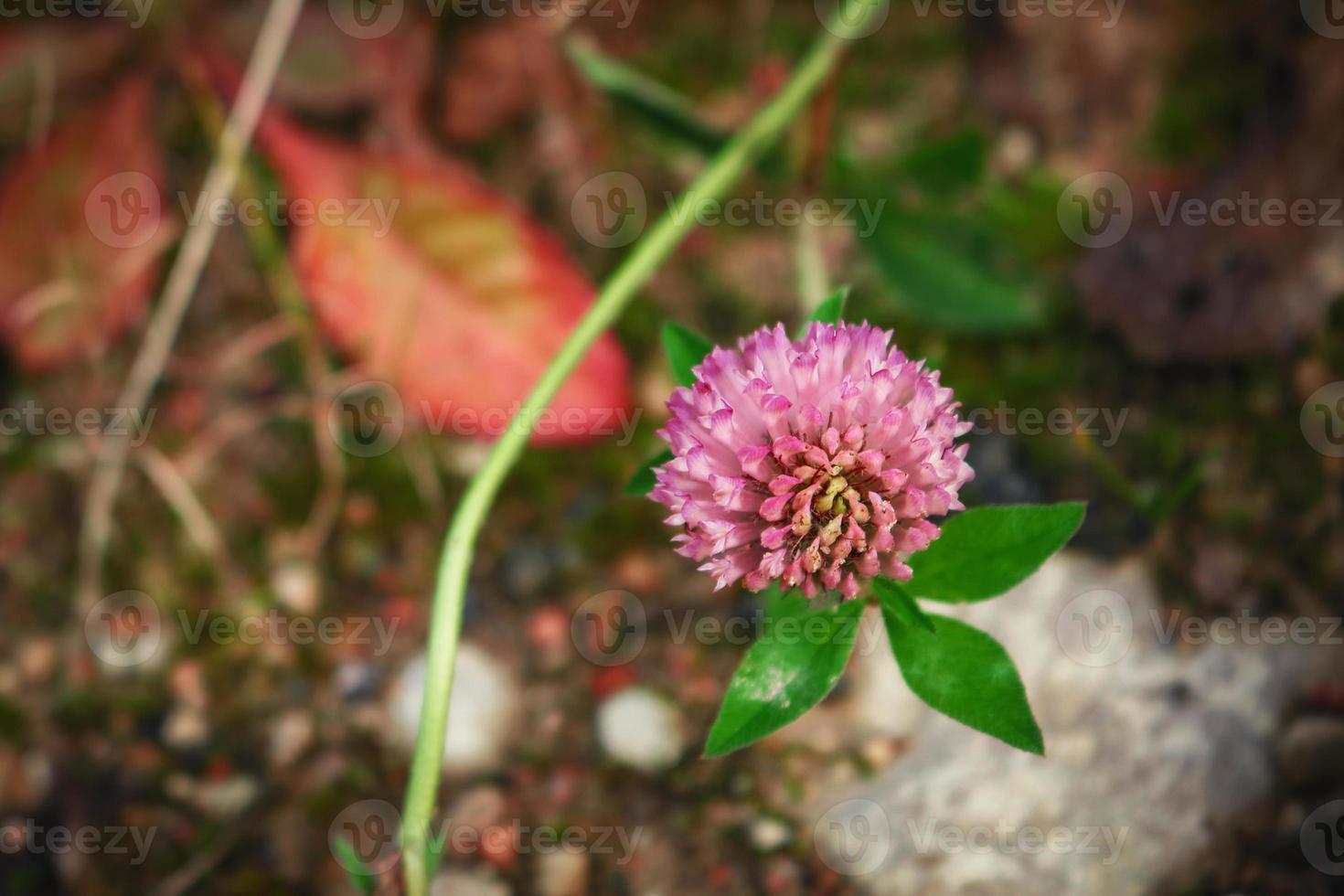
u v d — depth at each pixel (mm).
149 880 400
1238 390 428
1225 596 410
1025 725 347
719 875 393
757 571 345
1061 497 422
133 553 437
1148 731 397
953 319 431
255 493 442
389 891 362
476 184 442
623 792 405
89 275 446
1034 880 386
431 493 439
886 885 389
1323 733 393
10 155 455
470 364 435
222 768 414
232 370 452
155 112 468
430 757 368
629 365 440
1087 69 456
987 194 452
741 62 475
